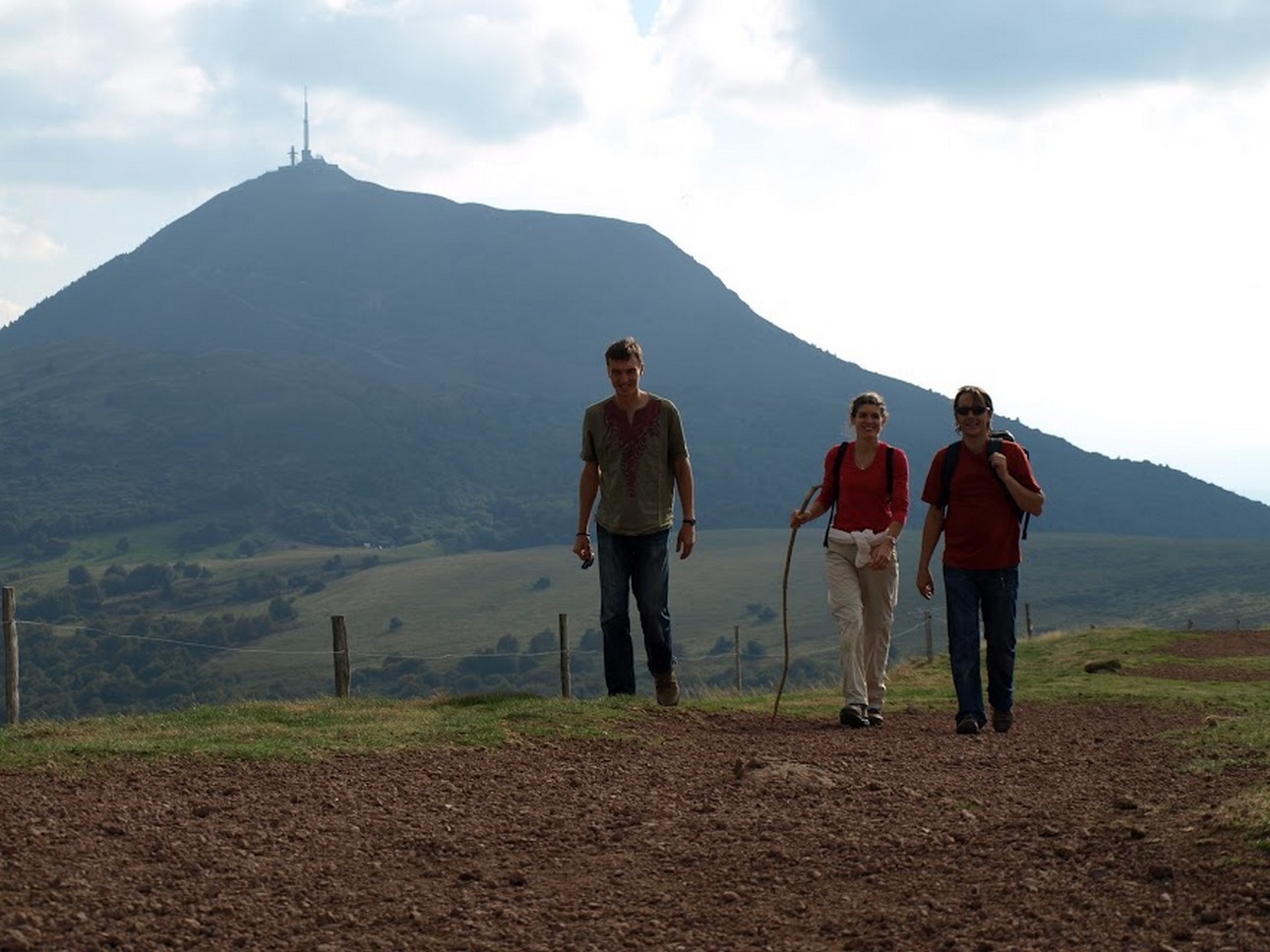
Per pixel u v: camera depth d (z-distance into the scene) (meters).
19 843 5.54
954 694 13.42
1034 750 8.62
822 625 185.12
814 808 6.50
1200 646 19.77
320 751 8.03
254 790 6.93
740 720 10.10
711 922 4.66
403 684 135.50
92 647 136.12
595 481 10.73
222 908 4.81
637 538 10.64
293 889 5.11
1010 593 9.80
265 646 180.88
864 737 9.38
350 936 4.55
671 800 6.89
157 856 5.48
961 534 9.80
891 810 6.35
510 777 7.49
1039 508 9.72
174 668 135.62
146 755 7.65
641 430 10.48
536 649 167.12
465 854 5.73
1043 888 4.66
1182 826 5.16
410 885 5.22
